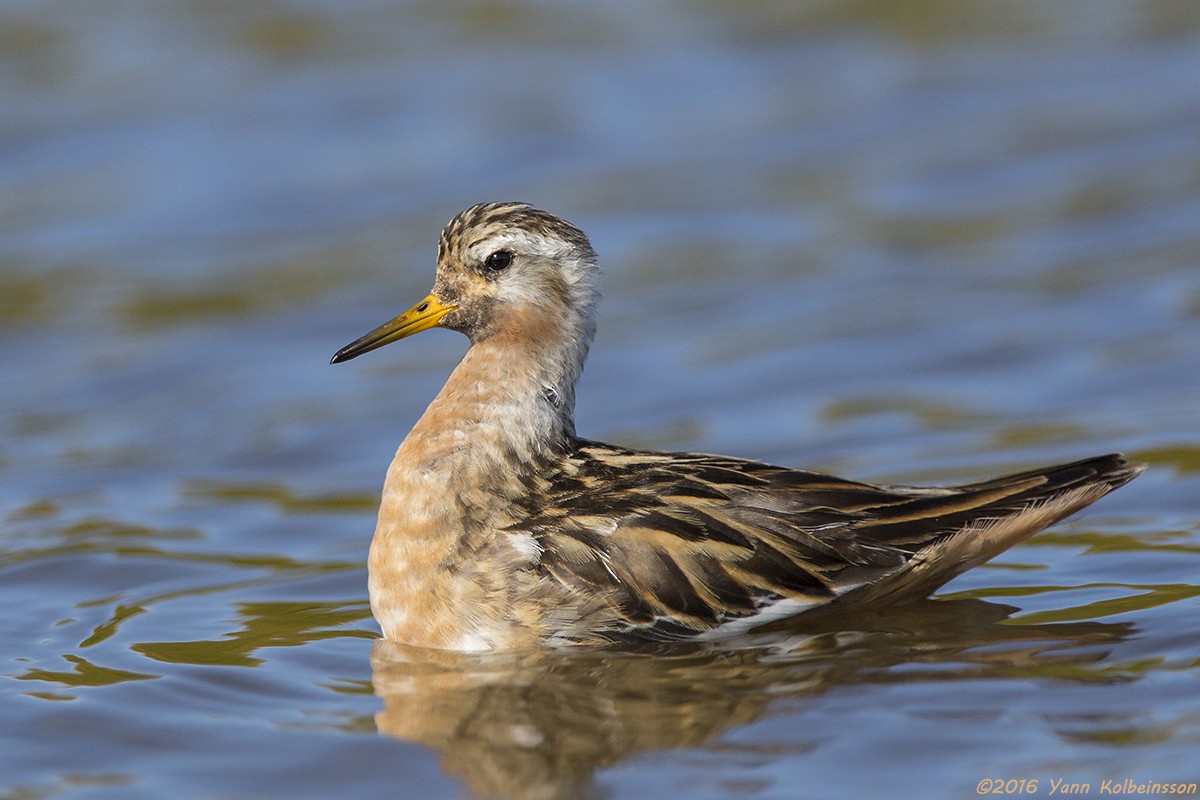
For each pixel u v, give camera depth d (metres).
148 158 24.88
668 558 11.13
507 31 29.33
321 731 10.02
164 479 16.23
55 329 20.38
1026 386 17.31
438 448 11.76
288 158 24.89
